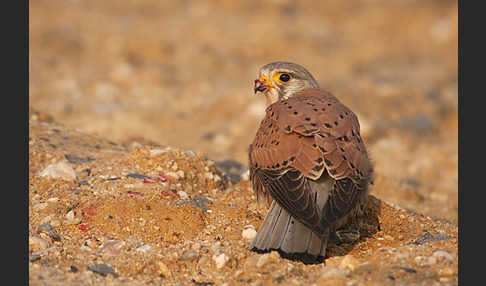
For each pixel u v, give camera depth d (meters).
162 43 28.58
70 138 13.20
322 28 33.62
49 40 27.41
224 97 22.50
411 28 34.12
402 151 19.08
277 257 8.35
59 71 24.53
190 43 29.73
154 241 9.15
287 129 9.23
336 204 8.52
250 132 19.44
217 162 13.89
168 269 8.48
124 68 25.09
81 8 34.12
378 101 23.12
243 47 29.69
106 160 11.90
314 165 8.79
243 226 9.74
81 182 10.79
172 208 9.84
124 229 9.36
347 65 28.81
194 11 35.28
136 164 11.48
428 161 18.22
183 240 9.23
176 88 24.30
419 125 21.19
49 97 21.23
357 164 9.06
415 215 10.57
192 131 19.50
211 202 10.52
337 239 9.55
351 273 8.05
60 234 9.20
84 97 21.80
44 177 10.78
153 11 35.16
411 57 30.53
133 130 17.80
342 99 22.92
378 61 29.69
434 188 16.17
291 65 11.09
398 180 15.34
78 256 8.62
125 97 22.55
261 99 22.41
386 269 8.12
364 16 35.91
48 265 8.27
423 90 24.56
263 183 9.23
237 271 8.40
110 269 8.36
